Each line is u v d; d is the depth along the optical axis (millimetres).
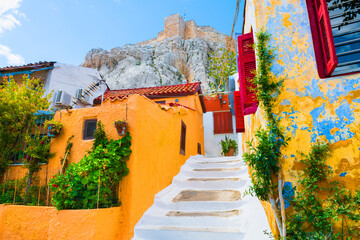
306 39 3896
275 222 3473
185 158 9133
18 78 10914
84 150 4922
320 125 3527
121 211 4383
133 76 36375
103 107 5176
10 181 5191
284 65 3859
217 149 14844
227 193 6078
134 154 4688
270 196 3479
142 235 4410
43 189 4895
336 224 3182
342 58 3730
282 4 4113
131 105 5012
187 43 51688
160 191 6039
